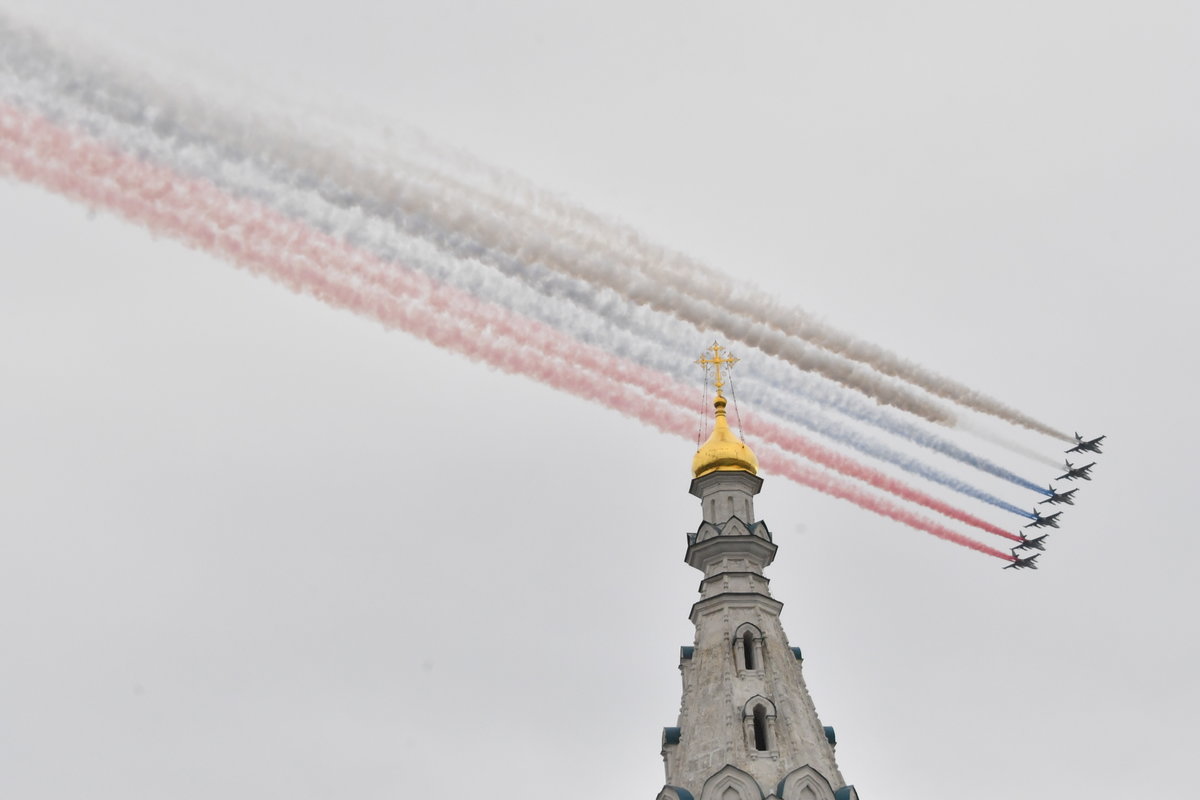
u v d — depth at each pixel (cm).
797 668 8188
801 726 7738
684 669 8288
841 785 7638
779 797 7256
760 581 8475
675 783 7638
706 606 8344
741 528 8600
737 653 8025
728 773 7369
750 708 7688
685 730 7869
